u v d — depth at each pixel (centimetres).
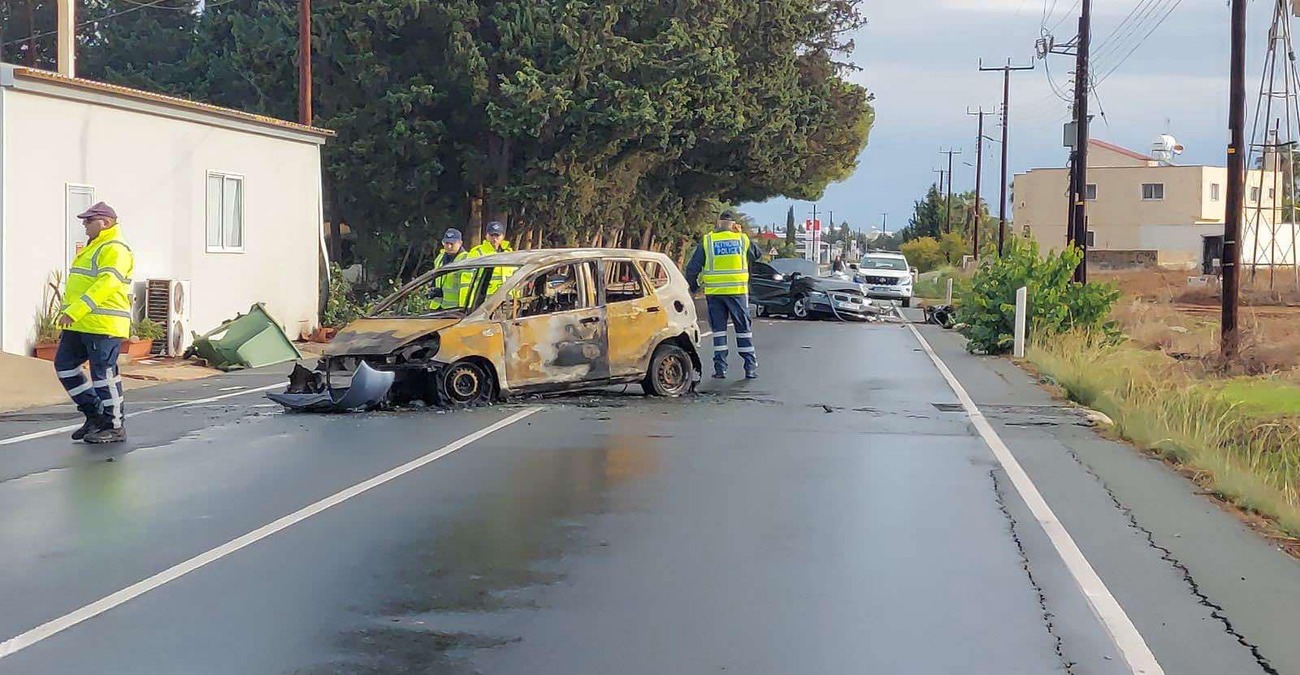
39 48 4344
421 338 1383
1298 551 824
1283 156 6075
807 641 610
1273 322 3228
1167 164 9131
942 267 7781
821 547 795
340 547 781
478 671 562
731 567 745
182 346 2031
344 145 3466
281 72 3581
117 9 4162
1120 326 2527
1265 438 1428
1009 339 2305
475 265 1487
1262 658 596
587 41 3378
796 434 1247
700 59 3512
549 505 908
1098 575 740
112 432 1167
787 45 4297
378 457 1095
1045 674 569
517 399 1475
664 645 602
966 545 805
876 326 3153
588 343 1469
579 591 691
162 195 2044
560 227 3750
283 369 1941
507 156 3522
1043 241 8894
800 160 4525
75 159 1848
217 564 739
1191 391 1625
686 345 1555
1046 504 940
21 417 1345
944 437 1248
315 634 612
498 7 3381
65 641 598
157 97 1984
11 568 727
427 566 739
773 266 3588
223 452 1116
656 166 4091
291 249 2445
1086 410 1478
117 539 796
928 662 582
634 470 1045
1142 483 1034
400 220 3644
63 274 1823
